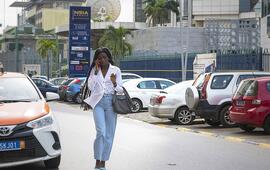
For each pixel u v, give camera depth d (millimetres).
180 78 47125
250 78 15859
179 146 12789
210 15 112750
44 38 105500
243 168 9727
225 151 11945
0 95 9969
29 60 104125
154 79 25375
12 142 8359
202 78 18156
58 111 25906
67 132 15773
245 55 35375
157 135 15203
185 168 9719
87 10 43719
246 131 16453
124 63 58750
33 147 8523
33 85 10602
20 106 9227
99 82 8797
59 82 45250
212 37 79375
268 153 11648
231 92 17453
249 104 15094
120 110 8797
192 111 18312
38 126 8633
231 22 80062
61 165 9992
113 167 9828
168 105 19062
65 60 108938
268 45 45000
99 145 8789
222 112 17453
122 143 13281
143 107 24844
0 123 8391
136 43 83312
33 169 9492
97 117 8766
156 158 10891
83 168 9695
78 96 34000
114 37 72812
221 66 37594
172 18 109688
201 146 12812
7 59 110250
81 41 43719
